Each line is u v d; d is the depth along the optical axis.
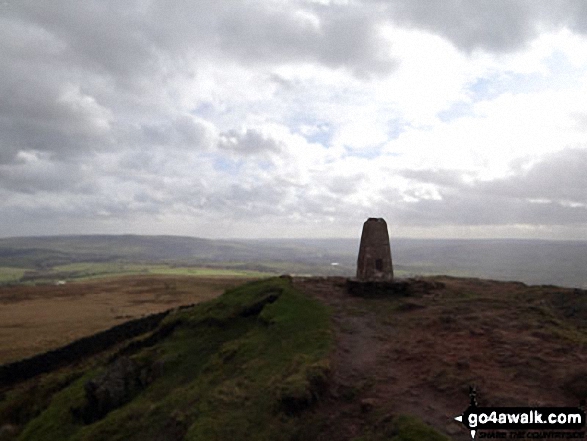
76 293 83.19
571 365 15.83
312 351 19.08
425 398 14.52
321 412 14.70
